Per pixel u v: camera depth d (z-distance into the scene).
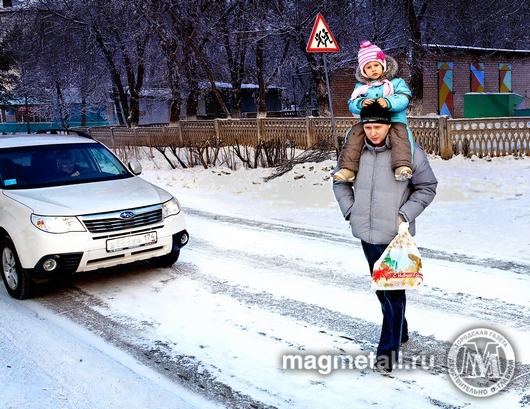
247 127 17.36
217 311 5.50
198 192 13.18
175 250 6.61
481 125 13.44
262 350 4.59
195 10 20.62
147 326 5.23
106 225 5.98
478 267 6.41
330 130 15.23
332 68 20.81
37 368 4.42
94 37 22.94
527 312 5.09
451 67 24.81
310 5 19.42
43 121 40.00
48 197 6.23
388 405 3.66
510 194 9.77
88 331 5.17
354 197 4.17
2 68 38.19
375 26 20.94
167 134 19.95
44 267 5.78
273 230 8.83
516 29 28.80
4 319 5.57
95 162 7.37
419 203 3.96
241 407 3.72
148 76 27.34
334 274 6.46
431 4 22.61
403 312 4.20
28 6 24.03
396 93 4.09
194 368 4.32
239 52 22.84
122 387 4.05
